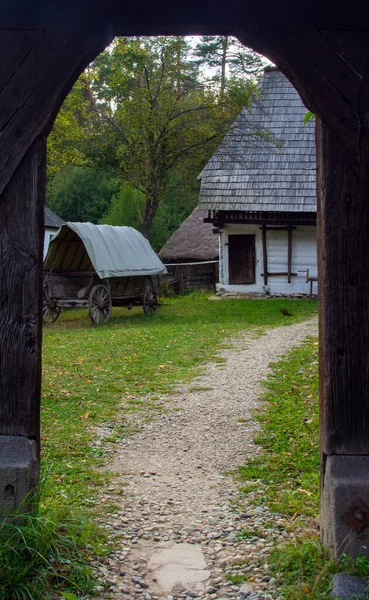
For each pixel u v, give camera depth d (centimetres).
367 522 362
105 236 1739
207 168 2483
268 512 468
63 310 2181
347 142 369
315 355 1118
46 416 736
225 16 388
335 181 372
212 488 522
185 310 2075
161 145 2353
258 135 2336
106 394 858
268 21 367
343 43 367
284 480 536
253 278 2459
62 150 2564
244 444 642
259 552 400
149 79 2356
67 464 572
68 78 370
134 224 3497
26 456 374
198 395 859
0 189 375
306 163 2441
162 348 1253
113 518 456
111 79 2408
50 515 399
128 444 646
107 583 362
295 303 2209
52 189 4056
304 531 420
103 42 375
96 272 1645
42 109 371
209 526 445
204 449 628
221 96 2317
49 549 361
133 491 514
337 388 377
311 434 651
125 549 407
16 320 381
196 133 2328
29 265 380
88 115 2656
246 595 350
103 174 3931
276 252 2431
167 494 508
